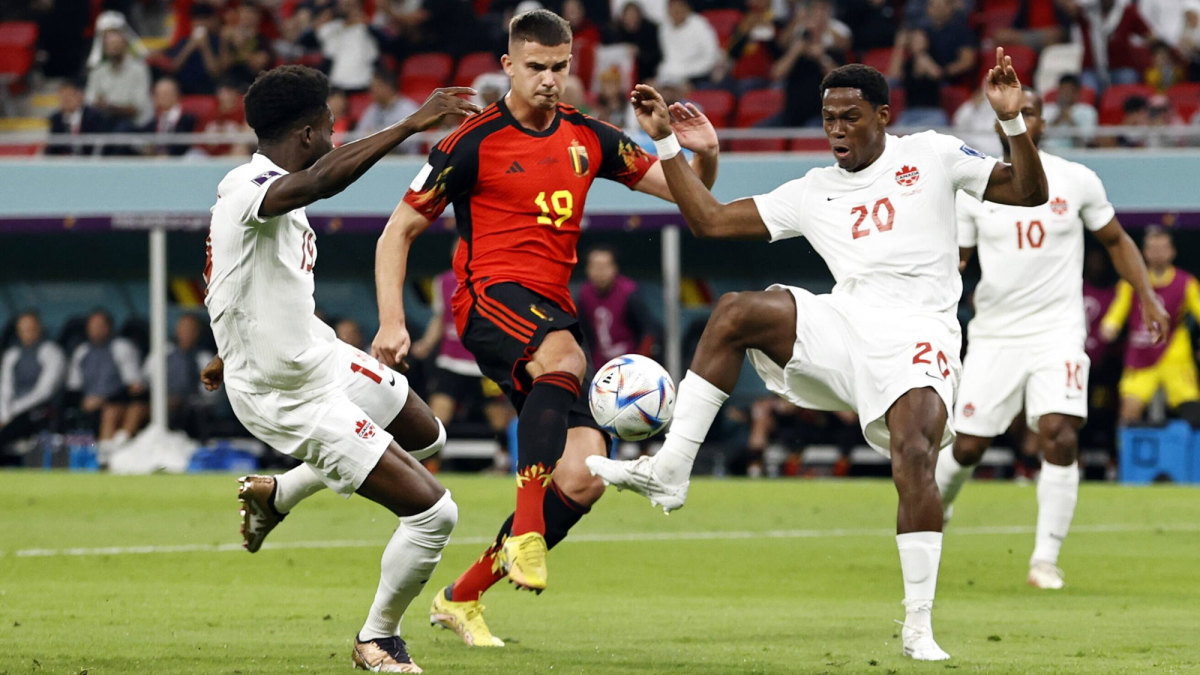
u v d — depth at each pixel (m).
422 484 18.39
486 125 20.23
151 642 20.41
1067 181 30.58
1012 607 25.58
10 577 28.19
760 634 21.92
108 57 68.69
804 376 20.55
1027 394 30.50
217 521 38.38
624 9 69.62
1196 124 64.88
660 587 27.94
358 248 61.69
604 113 62.84
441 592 21.58
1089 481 56.53
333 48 71.75
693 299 60.75
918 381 19.62
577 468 21.89
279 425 18.56
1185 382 52.06
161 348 59.06
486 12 74.88
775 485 49.69
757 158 57.28
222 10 74.12
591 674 18.02
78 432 59.28
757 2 69.50
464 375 54.94
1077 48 66.38
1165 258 51.81
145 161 59.03
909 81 63.62
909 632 19.53
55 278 63.00
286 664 18.62
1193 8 70.38
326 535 35.50
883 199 20.47
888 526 38.56
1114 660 19.30
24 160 59.12
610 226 56.88
